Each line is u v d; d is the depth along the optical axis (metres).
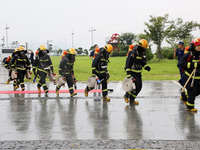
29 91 11.55
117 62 36.47
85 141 4.68
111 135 5.02
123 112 7.02
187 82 6.86
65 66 9.70
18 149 4.35
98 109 7.47
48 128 5.60
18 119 6.46
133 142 4.57
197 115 6.54
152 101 8.57
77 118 6.45
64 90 11.71
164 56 40.28
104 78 8.85
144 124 5.79
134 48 7.96
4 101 9.08
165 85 13.05
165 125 5.67
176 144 4.43
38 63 10.65
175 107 7.56
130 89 7.85
